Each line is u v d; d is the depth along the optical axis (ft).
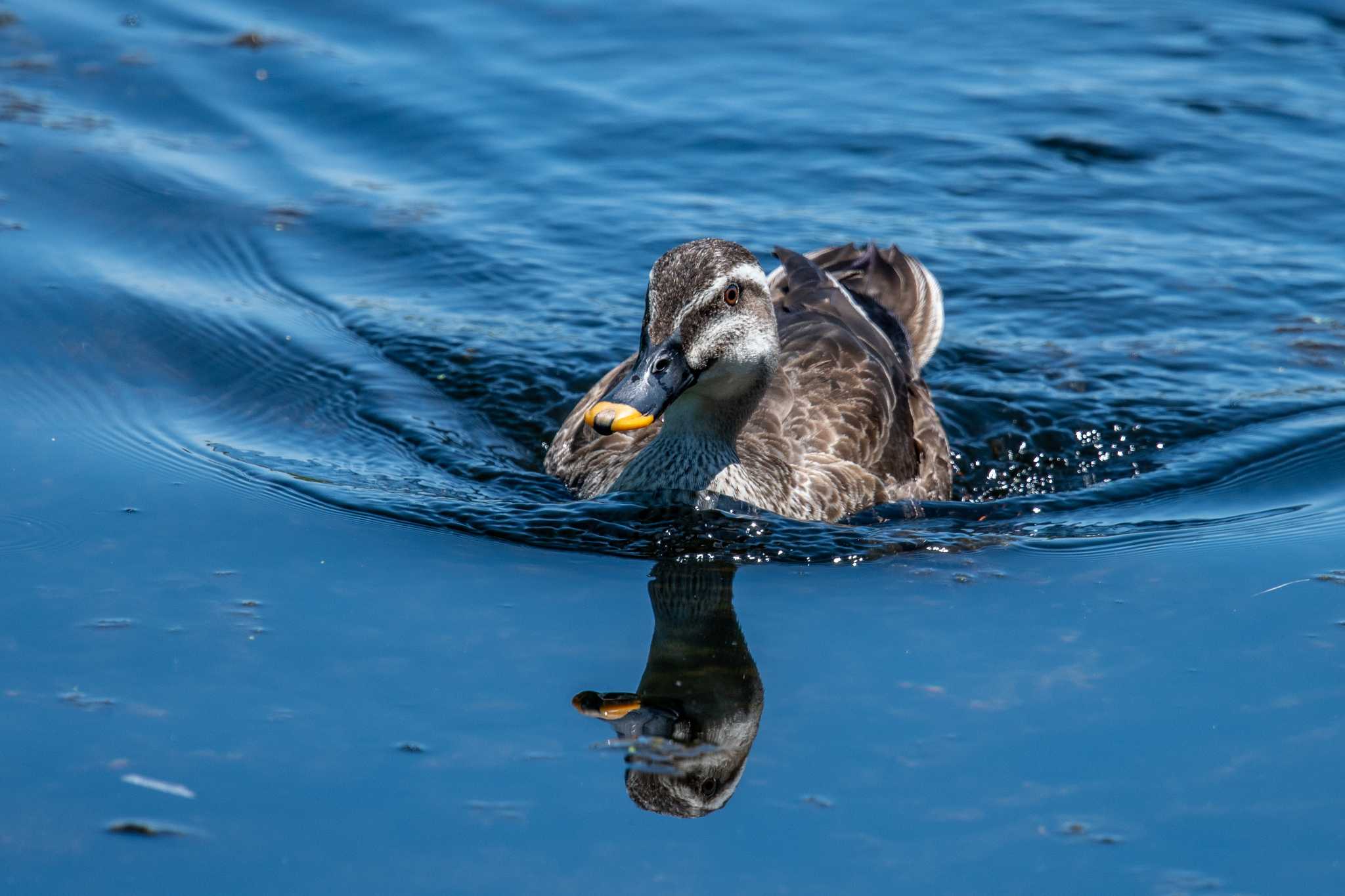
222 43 63.10
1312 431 43.86
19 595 32.68
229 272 50.26
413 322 48.93
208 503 37.55
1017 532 38.47
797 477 39.17
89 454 39.55
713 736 29.25
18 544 34.83
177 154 56.18
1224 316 50.83
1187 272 53.11
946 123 61.00
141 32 63.67
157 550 35.04
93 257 49.65
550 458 42.34
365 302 49.78
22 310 46.09
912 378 45.73
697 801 27.22
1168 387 46.96
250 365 45.52
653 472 38.42
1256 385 46.96
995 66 64.75
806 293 46.14
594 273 52.34
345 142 58.08
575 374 46.91
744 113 61.00
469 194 56.03
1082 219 55.98
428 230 53.57
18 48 61.77
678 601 34.30
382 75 61.67
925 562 36.47
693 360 36.27
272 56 62.34
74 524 35.96
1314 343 49.11
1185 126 60.70
